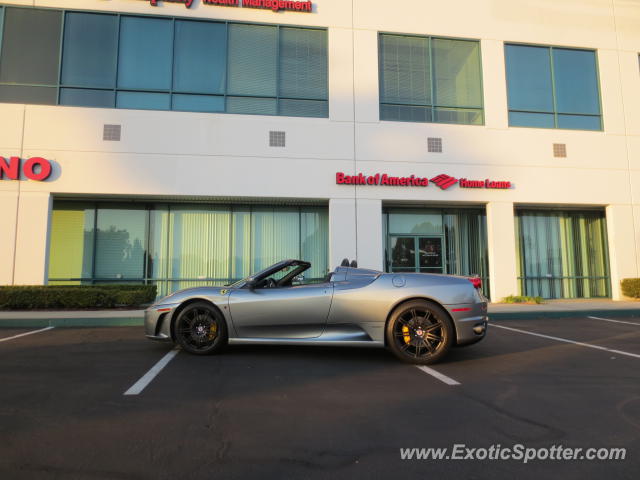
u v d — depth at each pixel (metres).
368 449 2.55
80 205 11.61
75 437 2.68
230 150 11.19
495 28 12.74
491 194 12.16
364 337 4.77
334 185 11.48
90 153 10.64
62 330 7.27
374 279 4.92
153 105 11.13
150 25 11.35
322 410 3.22
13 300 9.47
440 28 12.51
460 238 12.98
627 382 4.03
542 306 10.84
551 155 12.52
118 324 8.02
